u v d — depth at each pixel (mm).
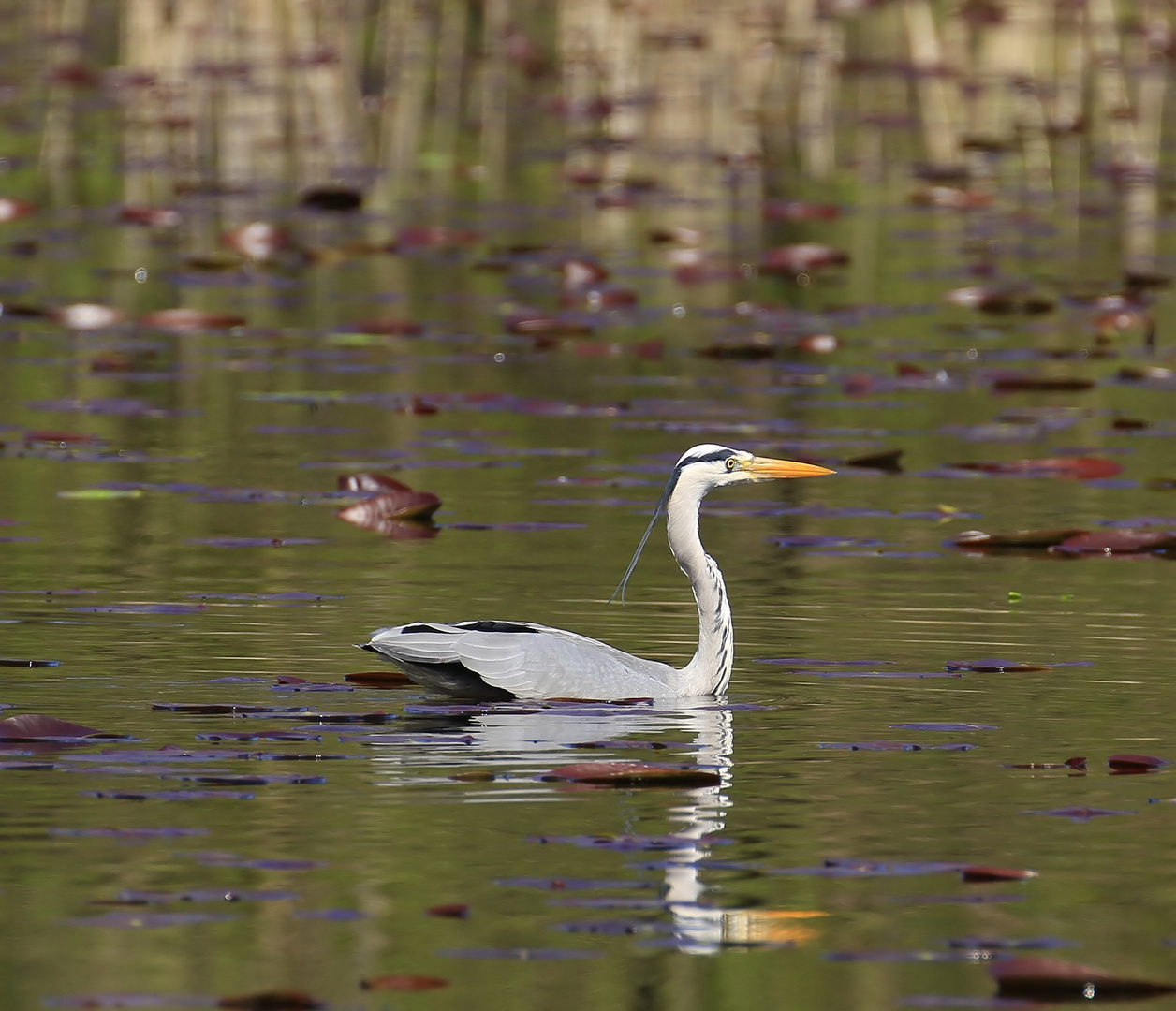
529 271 29188
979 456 19172
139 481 17578
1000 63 38969
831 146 39000
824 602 13609
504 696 10969
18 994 7020
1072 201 35156
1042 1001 7129
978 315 26781
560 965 7348
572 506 16906
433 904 7859
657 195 31938
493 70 40844
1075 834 8766
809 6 38344
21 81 40062
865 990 7184
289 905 7836
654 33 37281
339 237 30625
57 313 23172
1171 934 7691
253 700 10727
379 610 13078
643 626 12891
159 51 37875
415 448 19234
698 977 7254
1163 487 18031
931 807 9109
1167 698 11070
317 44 38281
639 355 23422
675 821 8875
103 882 8039
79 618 12688
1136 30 38344
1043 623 13008
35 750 9773
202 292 27594
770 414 20812
